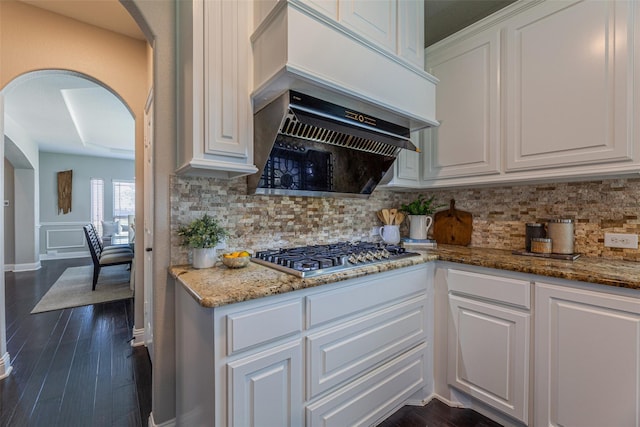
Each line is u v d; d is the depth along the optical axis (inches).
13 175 213.5
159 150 58.0
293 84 51.0
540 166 63.6
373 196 94.0
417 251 75.1
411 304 65.9
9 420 63.9
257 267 56.8
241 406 41.1
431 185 84.0
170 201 58.9
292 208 75.4
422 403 69.2
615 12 54.4
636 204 61.6
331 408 51.2
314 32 50.0
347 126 60.1
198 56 50.5
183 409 55.6
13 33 79.2
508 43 68.1
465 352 65.8
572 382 51.0
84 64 89.1
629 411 45.6
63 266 228.7
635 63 52.6
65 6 82.5
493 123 70.8
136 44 97.8
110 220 293.1
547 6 62.2
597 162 56.5
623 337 46.0
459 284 66.6
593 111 56.7
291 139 65.5
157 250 57.9
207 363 41.8
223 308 40.1
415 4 70.2
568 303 51.5
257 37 54.6
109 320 120.6
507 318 58.8
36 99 140.9
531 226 71.9
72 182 274.1
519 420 57.2
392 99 62.6
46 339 103.1
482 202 85.5
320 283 48.0
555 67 61.2
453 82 78.3
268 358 43.6
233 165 53.9
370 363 57.7
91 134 213.9
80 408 68.1
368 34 59.7
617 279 46.0
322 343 49.8
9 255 212.7
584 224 68.2
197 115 50.1
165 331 59.3
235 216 66.3
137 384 77.4
